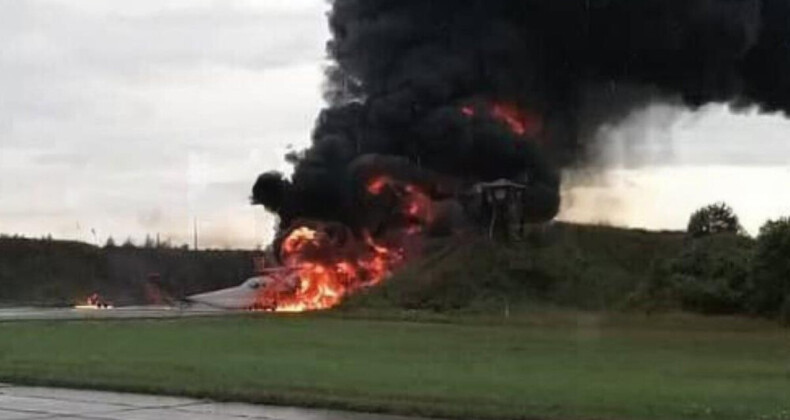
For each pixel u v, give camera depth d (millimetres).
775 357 24359
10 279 70375
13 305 61562
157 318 39875
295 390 16281
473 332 33031
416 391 16234
